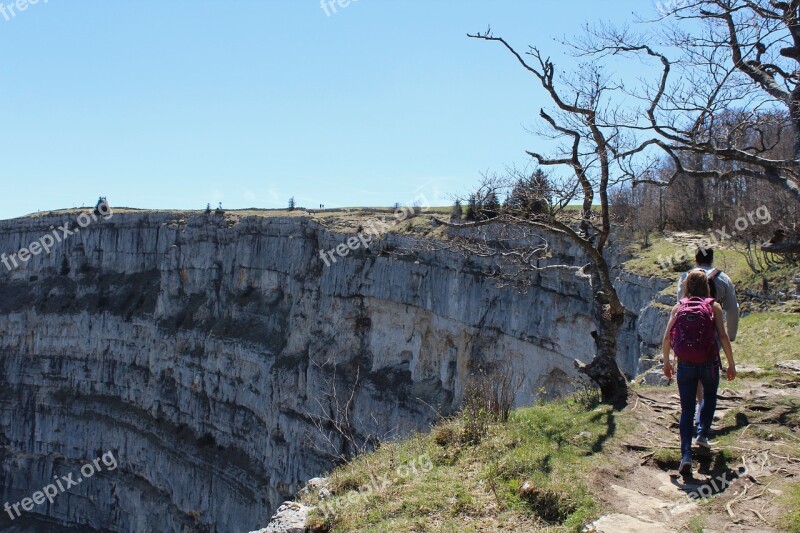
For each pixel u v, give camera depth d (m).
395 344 59.84
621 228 38.91
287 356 70.06
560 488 9.89
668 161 34.31
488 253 16.14
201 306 88.50
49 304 108.62
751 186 32.84
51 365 106.12
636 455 10.82
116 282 106.94
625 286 35.91
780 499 9.08
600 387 13.61
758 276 28.05
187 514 79.81
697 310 10.23
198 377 84.00
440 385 55.56
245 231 83.31
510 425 12.59
